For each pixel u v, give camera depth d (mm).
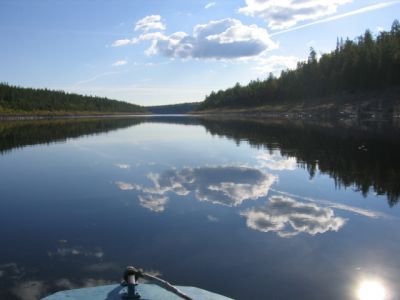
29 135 36344
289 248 7219
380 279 5965
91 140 30031
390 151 19266
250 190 11906
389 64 67062
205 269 6359
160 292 2977
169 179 13766
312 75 87938
